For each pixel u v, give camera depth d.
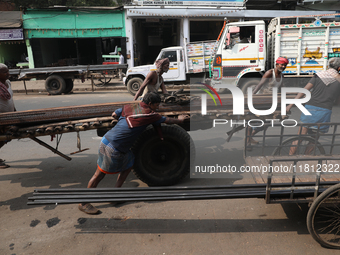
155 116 3.10
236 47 9.70
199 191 2.73
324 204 2.49
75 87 14.01
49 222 3.11
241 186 2.76
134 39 16.53
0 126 3.47
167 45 20.53
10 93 3.93
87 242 2.78
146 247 2.69
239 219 3.08
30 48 16.08
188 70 11.27
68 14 15.58
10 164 4.75
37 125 3.52
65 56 19.83
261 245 2.67
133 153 3.58
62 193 2.69
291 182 2.75
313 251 2.59
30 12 15.49
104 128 3.54
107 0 20.53
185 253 2.60
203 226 2.98
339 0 15.21
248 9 16.20
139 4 15.17
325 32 8.60
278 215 3.14
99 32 15.91
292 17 8.76
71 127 3.42
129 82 11.58
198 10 15.22
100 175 3.20
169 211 3.27
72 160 4.88
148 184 3.77
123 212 3.28
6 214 3.29
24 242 2.79
